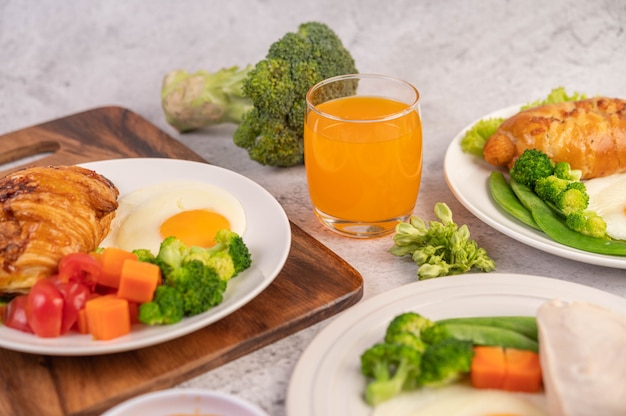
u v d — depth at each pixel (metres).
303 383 0.58
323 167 0.71
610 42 1.01
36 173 0.67
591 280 0.69
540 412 0.57
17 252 0.63
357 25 1.07
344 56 0.83
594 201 0.74
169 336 0.60
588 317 0.57
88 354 0.61
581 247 0.68
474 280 0.65
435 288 0.65
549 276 0.69
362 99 0.74
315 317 0.66
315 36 0.82
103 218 0.69
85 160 0.84
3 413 0.58
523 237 0.69
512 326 0.60
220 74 0.88
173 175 0.76
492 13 1.07
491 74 0.98
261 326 0.64
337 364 0.59
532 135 0.76
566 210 0.71
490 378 0.57
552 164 0.75
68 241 0.64
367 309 0.63
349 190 0.71
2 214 0.64
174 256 0.63
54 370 0.61
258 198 0.73
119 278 0.62
